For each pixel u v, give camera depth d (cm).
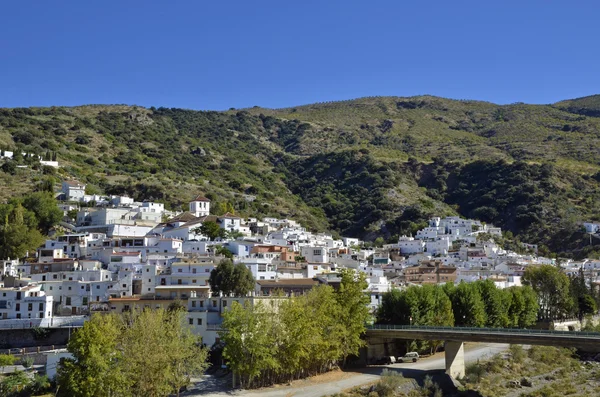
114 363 13588
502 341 15462
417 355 18062
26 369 15675
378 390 14875
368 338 17812
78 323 18712
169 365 13575
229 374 15600
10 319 18388
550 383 16625
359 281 17525
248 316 14788
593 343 14150
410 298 18712
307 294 17262
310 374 16175
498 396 15388
